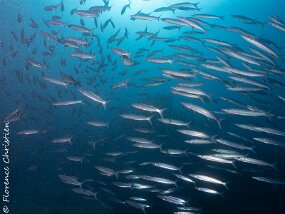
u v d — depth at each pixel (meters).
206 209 10.57
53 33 10.20
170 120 8.91
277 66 8.44
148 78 10.84
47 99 11.44
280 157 15.83
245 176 11.76
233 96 37.00
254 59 8.71
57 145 16.25
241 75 9.02
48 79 9.38
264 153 15.99
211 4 42.81
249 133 21.56
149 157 13.50
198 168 11.88
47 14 40.41
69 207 11.44
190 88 8.76
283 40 50.88
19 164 15.40
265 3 44.09
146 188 8.88
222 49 9.20
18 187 13.42
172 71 9.38
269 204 10.90
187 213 7.82
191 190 10.88
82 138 16.86
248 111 8.52
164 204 10.24
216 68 9.11
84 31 10.08
